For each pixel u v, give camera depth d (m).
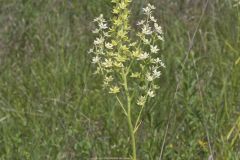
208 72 5.59
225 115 4.85
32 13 6.75
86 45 6.24
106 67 3.53
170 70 5.60
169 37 6.27
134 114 5.12
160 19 6.34
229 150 4.37
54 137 5.00
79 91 5.67
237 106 4.97
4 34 6.60
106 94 5.46
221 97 5.05
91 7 6.60
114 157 4.82
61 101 5.38
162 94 5.26
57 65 5.96
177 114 5.10
